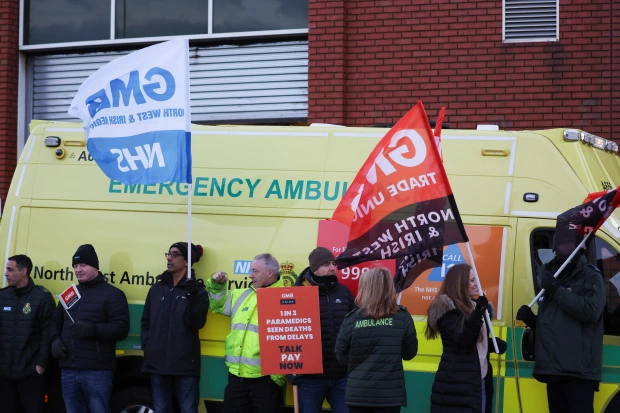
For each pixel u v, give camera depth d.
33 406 7.87
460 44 10.55
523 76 10.41
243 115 11.59
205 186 7.78
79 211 7.98
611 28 10.23
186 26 11.73
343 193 7.51
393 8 10.73
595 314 6.43
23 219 8.09
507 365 7.09
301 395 7.06
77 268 7.52
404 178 6.55
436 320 6.27
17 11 12.16
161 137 7.30
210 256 7.64
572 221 6.60
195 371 7.42
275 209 7.61
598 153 7.78
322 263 6.98
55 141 8.16
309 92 10.93
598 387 6.67
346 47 10.88
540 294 6.73
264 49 11.51
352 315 6.31
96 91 7.58
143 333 7.51
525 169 7.30
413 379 7.21
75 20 12.09
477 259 7.22
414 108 6.57
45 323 7.79
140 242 7.81
